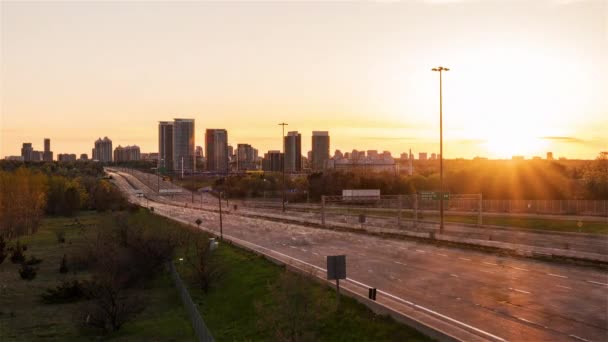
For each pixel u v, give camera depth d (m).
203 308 45.81
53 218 154.38
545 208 99.75
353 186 174.00
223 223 114.38
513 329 28.00
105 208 176.00
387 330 28.39
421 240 70.12
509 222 88.50
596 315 30.30
